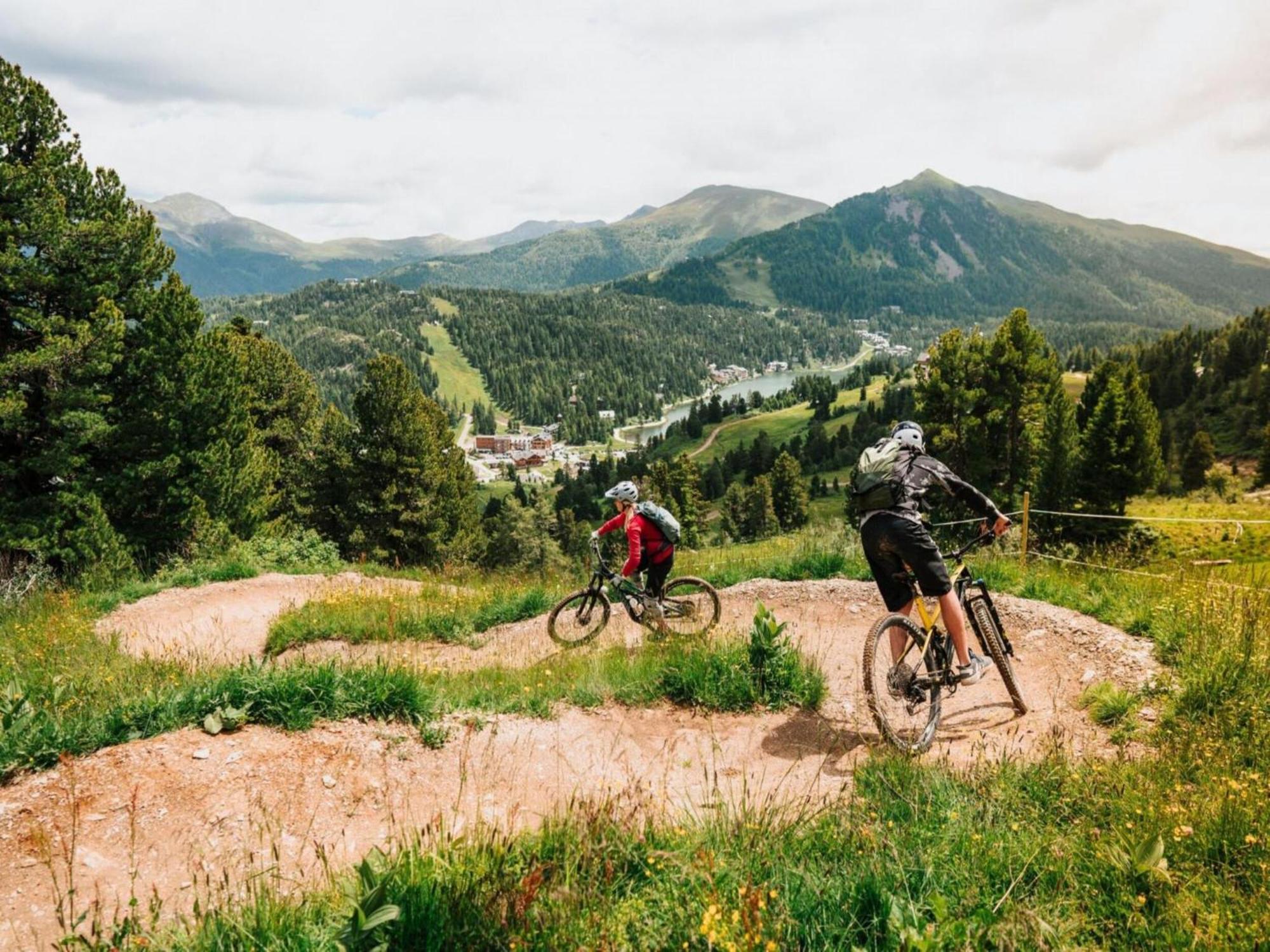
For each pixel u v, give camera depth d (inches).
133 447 842.2
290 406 1644.9
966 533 544.7
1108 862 122.4
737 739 226.2
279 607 546.9
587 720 242.1
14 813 163.2
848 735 222.2
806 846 135.0
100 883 144.6
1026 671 257.6
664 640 319.9
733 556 566.9
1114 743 193.0
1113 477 2082.9
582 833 135.8
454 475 2135.8
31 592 561.3
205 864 152.6
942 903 104.7
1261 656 208.2
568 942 105.7
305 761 193.0
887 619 204.7
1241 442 4891.7
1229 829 128.8
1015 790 157.6
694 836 139.3
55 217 765.3
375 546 1553.9
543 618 422.9
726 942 99.0
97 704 227.5
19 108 765.9
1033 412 1804.9
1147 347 7824.8
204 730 201.0
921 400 1891.0
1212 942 101.3
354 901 114.1
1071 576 364.2
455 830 168.4
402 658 289.3
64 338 749.3
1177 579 307.3
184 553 789.9
